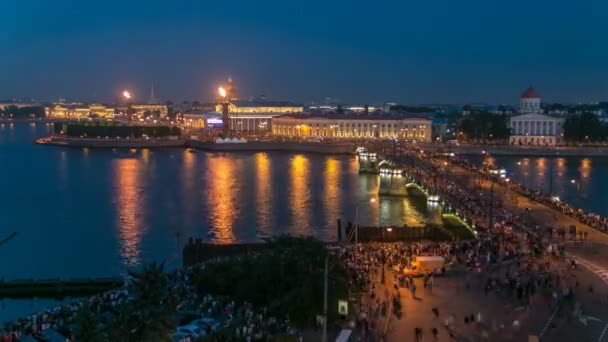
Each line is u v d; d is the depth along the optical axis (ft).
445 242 426.51
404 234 481.05
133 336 223.10
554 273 341.00
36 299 377.91
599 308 287.48
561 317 277.03
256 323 271.90
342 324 273.54
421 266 343.46
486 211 521.24
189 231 567.59
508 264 359.87
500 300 299.79
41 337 259.39
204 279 324.19
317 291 282.97
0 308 358.84
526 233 434.30
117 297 296.92
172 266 449.89
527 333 258.98
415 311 286.05
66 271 441.68
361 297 304.71
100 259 474.08
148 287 236.43
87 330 221.87
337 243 441.68
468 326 267.18
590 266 355.56
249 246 426.51
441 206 553.64
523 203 574.97
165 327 229.04
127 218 627.05
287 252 327.67
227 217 629.51
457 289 316.60
